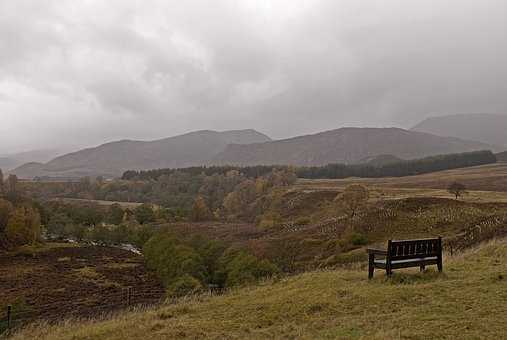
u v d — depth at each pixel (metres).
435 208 73.94
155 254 73.50
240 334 10.98
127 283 64.12
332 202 115.25
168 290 46.47
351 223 75.81
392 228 70.06
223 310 13.38
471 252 21.66
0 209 97.25
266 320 11.98
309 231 81.12
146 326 12.21
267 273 45.94
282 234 86.75
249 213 136.88
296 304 13.02
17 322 27.12
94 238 105.56
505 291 12.70
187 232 102.94
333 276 16.73
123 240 104.00
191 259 55.75
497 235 49.34
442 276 15.43
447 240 55.25
